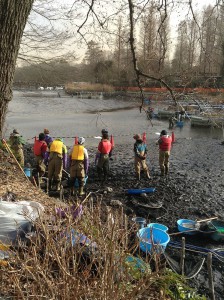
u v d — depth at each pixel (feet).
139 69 14.48
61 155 32.53
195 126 89.66
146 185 38.65
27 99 158.51
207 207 32.22
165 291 11.78
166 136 42.63
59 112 116.37
